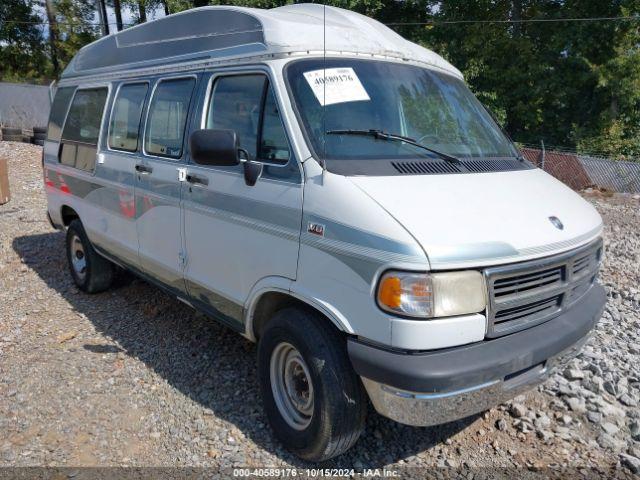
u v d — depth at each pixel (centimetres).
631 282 702
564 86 1975
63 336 502
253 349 479
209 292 402
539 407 395
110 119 525
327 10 424
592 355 461
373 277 279
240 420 381
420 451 352
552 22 1981
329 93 348
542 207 335
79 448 353
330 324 314
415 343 270
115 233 521
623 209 1306
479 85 2064
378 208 287
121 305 580
